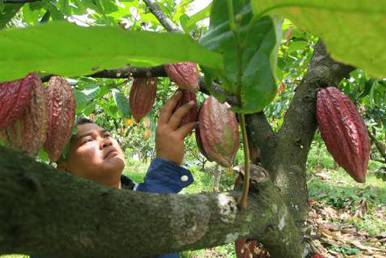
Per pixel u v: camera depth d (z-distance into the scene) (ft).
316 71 4.08
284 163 3.93
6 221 1.81
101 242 2.10
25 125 3.31
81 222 2.03
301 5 1.71
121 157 5.83
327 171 41.65
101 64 1.98
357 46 1.65
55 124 3.67
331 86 4.01
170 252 2.44
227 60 2.33
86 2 7.37
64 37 1.77
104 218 2.09
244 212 2.71
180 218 2.38
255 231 2.82
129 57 1.95
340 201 26.66
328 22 1.64
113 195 2.15
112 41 1.83
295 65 9.05
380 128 14.73
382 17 1.54
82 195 2.04
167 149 4.58
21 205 1.83
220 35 2.40
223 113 3.64
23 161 1.92
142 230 2.23
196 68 3.72
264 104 2.24
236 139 3.66
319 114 3.86
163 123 4.36
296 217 3.77
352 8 1.56
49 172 1.99
